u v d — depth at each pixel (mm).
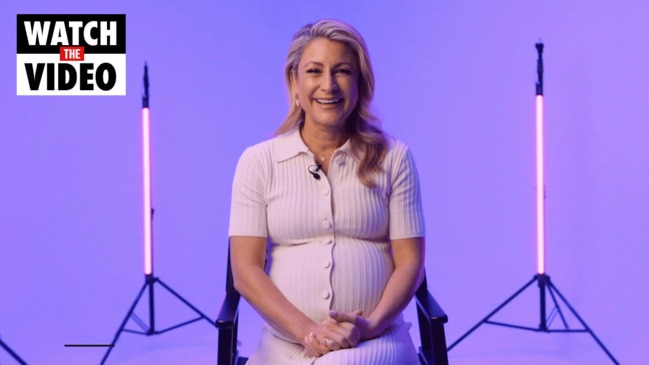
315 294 2639
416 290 2840
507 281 4852
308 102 2699
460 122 4773
